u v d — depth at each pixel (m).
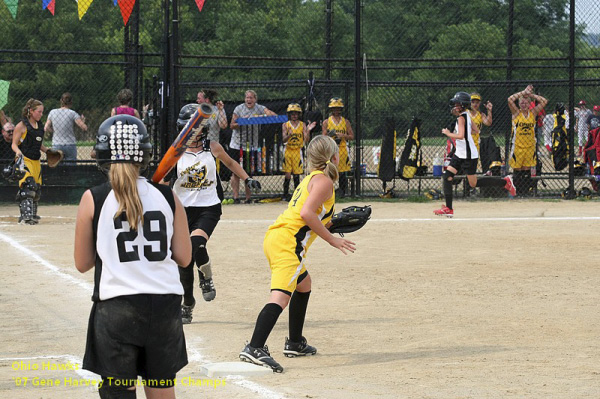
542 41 61.22
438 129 54.88
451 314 14.05
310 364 10.98
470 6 63.22
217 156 13.68
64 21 59.41
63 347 11.90
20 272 17.91
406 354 11.38
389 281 17.03
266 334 10.77
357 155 33.34
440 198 33.22
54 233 23.77
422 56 62.62
